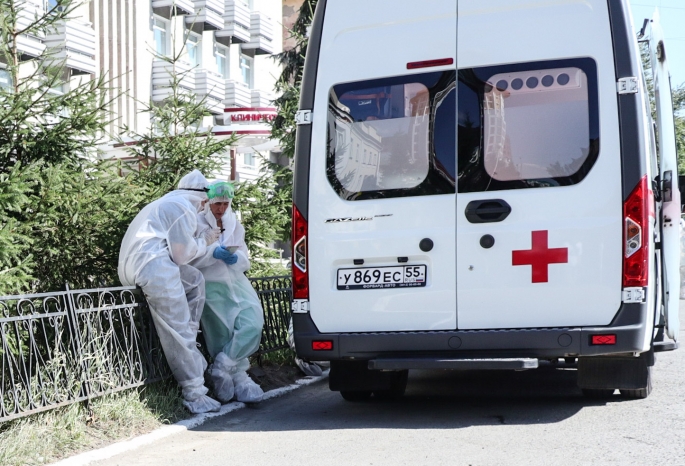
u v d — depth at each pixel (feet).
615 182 28.58
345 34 31.53
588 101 28.99
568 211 28.89
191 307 33.68
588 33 29.17
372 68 31.04
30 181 34.12
